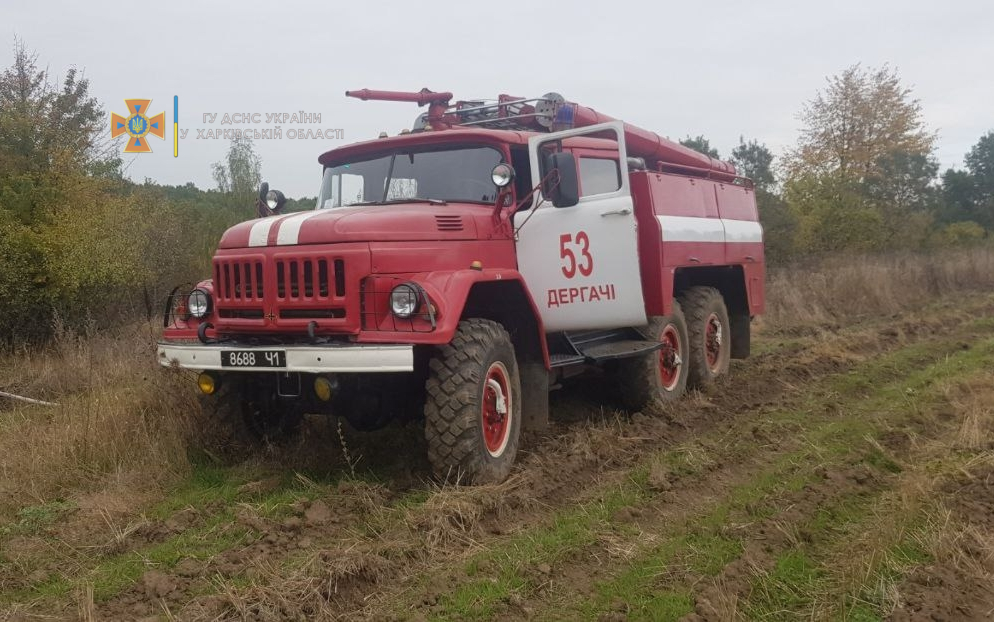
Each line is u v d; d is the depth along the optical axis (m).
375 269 4.47
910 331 11.17
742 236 8.50
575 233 5.75
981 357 8.81
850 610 3.27
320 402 4.82
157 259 10.60
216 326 4.91
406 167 5.86
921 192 34.25
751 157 37.25
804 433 5.94
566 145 6.07
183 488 4.80
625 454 5.47
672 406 6.77
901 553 3.76
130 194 12.11
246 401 5.35
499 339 4.89
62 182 10.86
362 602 3.38
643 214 6.47
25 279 9.44
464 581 3.54
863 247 19.83
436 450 4.58
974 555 3.71
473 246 5.04
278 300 4.62
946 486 4.62
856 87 28.45
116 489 4.71
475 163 5.69
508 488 4.61
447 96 6.32
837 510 4.34
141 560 3.79
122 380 6.80
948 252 21.06
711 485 4.86
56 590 3.51
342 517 4.23
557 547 3.89
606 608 3.29
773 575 3.57
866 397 7.20
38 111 12.59
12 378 8.04
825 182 21.06
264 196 6.22
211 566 3.66
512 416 5.05
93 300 9.96
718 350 8.16
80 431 5.30
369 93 6.15
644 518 4.32
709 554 3.80
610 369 6.82
